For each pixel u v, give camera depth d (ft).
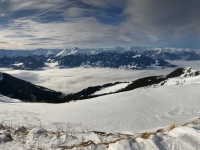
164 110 71.10
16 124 58.18
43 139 29.14
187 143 18.07
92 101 101.35
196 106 68.44
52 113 80.33
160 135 20.67
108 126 59.67
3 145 26.96
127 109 77.30
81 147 22.45
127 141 20.26
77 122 65.87
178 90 101.65
